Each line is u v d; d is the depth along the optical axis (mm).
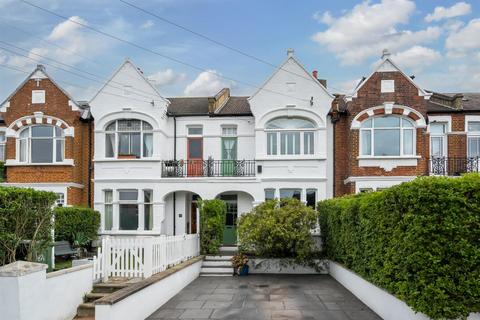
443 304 7340
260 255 18484
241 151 22719
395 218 8891
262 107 22000
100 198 22234
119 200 22328
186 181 21922
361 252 12188
